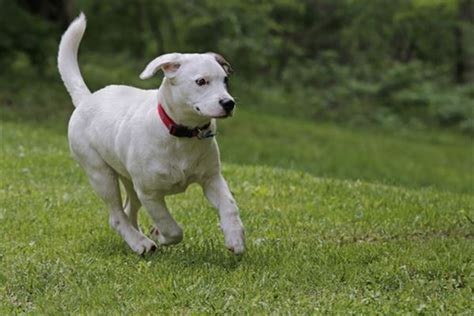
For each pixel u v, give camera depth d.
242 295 6.59
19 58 30.67
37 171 12.49
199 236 8.72
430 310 6.25
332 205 10.54
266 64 34.44
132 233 7.96
